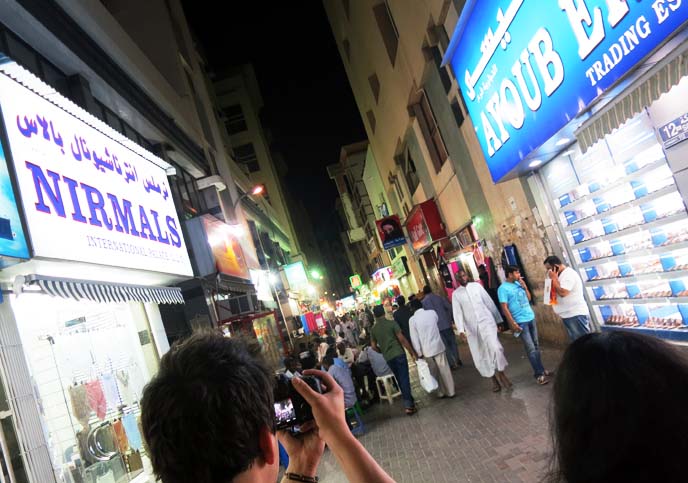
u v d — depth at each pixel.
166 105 11.60
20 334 4.42
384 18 16.81
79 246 4.90
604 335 1.02
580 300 7.43
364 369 11.17
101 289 5.34
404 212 26.45
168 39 14.55
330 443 1.22
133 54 10.05
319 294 46.78
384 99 20.34
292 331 24.95
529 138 7.34
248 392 1.06
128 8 14.54
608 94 5.32
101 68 8.30
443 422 7.62
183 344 1.17
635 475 0.88
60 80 7.47
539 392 7.41
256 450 1.04
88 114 5.93
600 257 7.87
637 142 6.15
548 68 6.21
